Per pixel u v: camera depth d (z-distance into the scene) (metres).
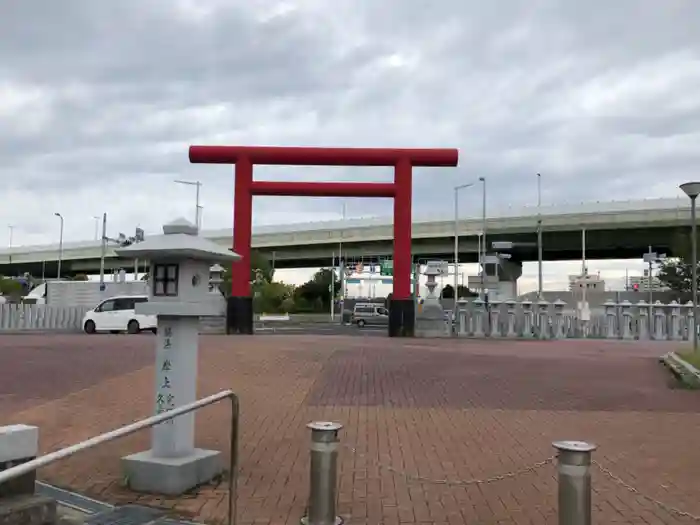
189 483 6.21
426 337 28.77
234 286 28.11
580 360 18.72
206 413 10.09
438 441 8.53
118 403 10.72
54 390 11.93
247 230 27.94
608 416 10.31
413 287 55.59
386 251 70.19
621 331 32.06
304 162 27.59
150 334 29.92
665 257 62.62
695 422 9.88
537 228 57.62
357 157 27.45
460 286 86.19
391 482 6.76
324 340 24.22
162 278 6.28
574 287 69.19
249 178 27.64
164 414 4.44
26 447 4.71
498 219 59.75
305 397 11.70
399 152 27.52
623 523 5.59
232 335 27.23
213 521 5.48
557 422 9.82
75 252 80.56
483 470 7.20
